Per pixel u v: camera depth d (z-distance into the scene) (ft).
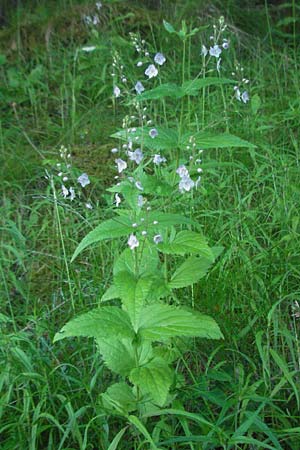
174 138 2.37
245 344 2.73
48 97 5.00
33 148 4.47
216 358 2.71
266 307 2.77
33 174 4.17
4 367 2.60
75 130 4.57
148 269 2.27
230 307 2.83
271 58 5.06
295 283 2.95
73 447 2.46
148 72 2.57
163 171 2.58
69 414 2.34
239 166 3.50
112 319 2.14
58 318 3.05
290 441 2.39
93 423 2.42
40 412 2.49
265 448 2.35
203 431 2.32
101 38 5.32
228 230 3.18
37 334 2.77
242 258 2.94
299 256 3.02
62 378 2.59
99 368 2.46
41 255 3.53
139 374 2.15
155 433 2.32
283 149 3.84
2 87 5.12
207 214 3.17
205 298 2.83
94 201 3.91
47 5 5.89
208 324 2.13
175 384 2.35
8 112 4.91
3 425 2.50
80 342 2.77
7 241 3.65
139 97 2.31
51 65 5.26
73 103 4.62
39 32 5.57
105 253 3.34
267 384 2.53
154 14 5.57
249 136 4.00
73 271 3.25
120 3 5.61
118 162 2.29
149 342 2.26
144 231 2.13
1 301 3.15
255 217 3.29
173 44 5.23
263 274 2.95
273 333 2.75
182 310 2.16
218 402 2.37
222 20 2.81
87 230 3.60
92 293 3.03
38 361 2.62
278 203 3.28
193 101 4.52
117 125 4.60
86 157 4.31
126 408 2.29
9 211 3.78
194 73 4.89
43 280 3.38
